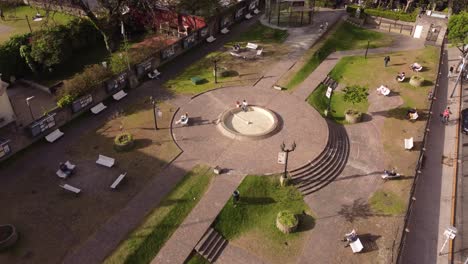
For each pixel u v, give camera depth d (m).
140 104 43.59
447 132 44.16
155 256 27.80
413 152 38.97
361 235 30.34
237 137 38.19
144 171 34.44
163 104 43.62
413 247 31.28
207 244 28.92
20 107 42.94
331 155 37.19
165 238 28.91
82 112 41.31
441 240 31.95
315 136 38.91
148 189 32.62
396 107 45.72
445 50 62.47
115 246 27.94
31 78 48.41
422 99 47.22
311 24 64.81
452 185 37.09
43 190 32.28
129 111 42.38
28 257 27.03
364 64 55.19
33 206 30.83
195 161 35.62
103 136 38.56
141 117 41.41
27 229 28.97
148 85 47.28
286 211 31.11
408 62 55.59
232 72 50.34
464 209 34.94
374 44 61.47
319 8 72.50
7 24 63.69
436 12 65.38
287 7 63.00
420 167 37.66
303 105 44.03
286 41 58.84
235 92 46.06
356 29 66.12
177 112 42.28
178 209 30.95
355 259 28.62
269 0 63.50
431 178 37.88
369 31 65.81
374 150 39.16
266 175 34.06
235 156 36.12
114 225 29.45
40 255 27.19
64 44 48.22
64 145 37.25
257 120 41.44
